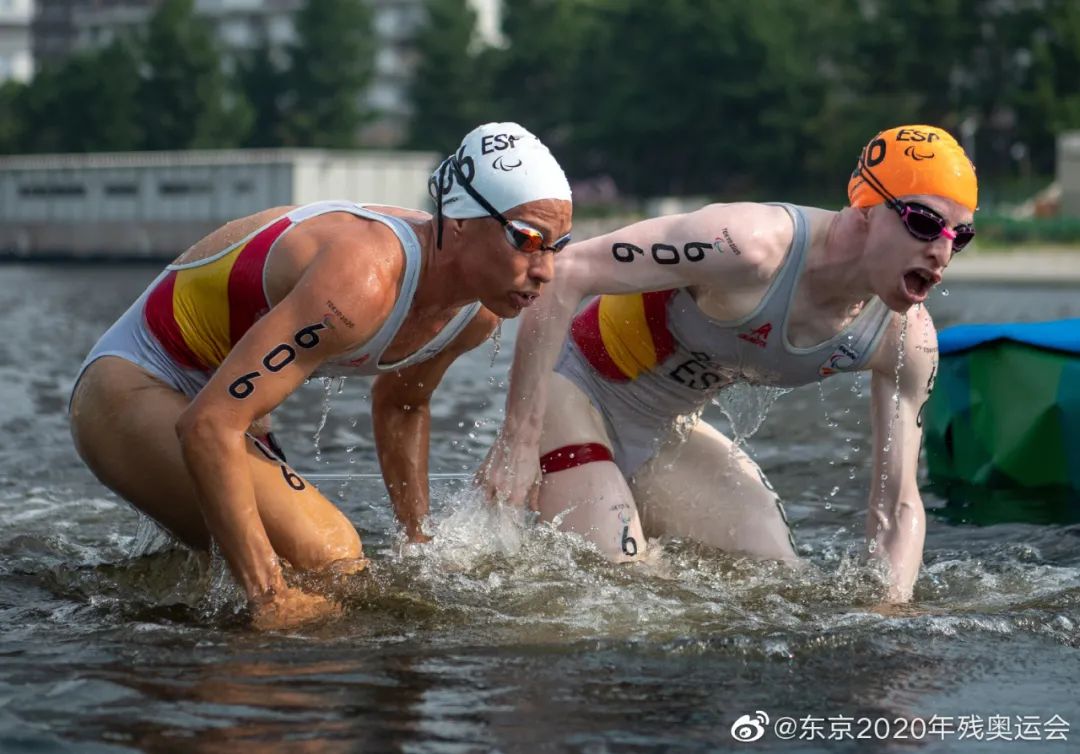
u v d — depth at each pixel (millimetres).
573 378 11016
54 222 105000
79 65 162500
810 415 20547
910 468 10508
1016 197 122062
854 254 9516
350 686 7574
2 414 19297
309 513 9258
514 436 10234
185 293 9438
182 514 9352
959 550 11859
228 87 173250
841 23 157750
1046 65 138500
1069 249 90062
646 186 162000
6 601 9508
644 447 11164
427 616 8898
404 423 10484
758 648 8383
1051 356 14805
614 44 160250
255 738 6785
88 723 6965
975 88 143750
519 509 10289
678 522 11102
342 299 8523
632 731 7016
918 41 142375
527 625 8773
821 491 14750
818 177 151250
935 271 9328
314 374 9320
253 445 9359
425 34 170500
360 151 169500
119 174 101938
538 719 7133
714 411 20547
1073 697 7684
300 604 8828
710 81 153000
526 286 8875
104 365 9617
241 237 9305
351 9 170500
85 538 11789
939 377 16062
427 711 7207
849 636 8672
